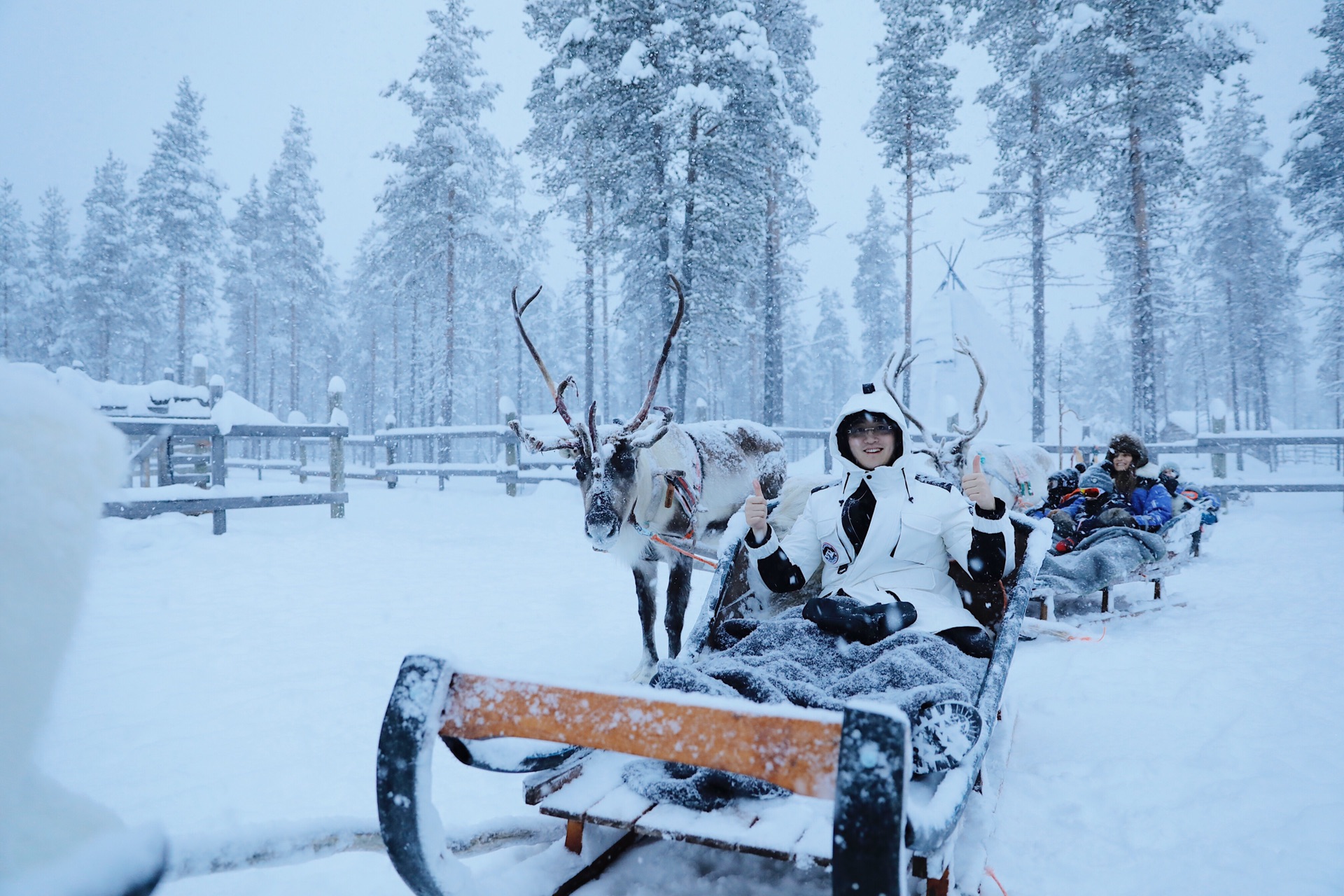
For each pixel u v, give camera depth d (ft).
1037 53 73.77
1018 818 8.52
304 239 145.79
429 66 97.30
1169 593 21.03
